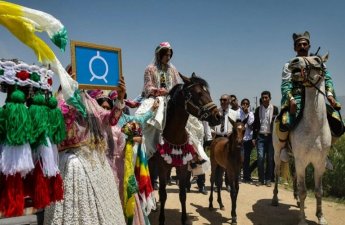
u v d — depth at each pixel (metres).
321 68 5.60
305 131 5.77
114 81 3.93
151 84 6.04
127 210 4.43
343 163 9.01
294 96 6.20
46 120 2.93
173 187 9.56
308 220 6.61
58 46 3.13
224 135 9.52
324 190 9.11
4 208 2.76
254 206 7.66
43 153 2.94
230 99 10.12
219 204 7.39
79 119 3.64
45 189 2.97
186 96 5.54
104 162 3.78
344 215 6.94
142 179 4.88
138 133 4.64
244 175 11.23
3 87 2.90
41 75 2.99
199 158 6.42
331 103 6.15
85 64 3.76
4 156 2.73
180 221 6.52
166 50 6.11
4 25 2.99
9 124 2.72
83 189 3.44
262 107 10.62
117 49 3.98
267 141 10.47
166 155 5.64
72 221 3.36
